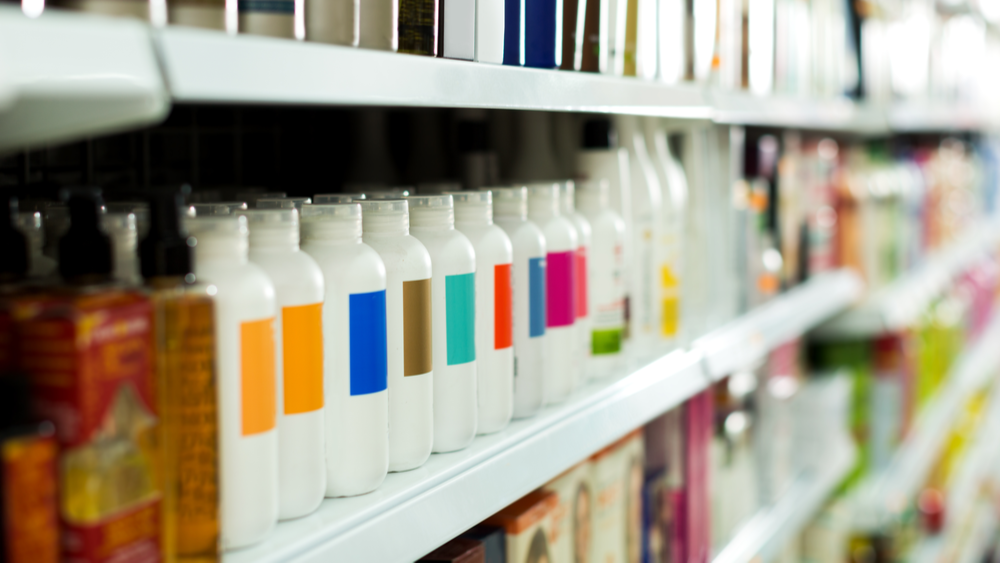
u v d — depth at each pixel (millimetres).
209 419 580
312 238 738
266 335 638
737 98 1478
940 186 3291
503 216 977
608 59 1098
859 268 2482
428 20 761
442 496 802
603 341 1183
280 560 633
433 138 1271
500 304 921
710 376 1396
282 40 589
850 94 2311
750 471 1841
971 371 3471
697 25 1328
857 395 2557
